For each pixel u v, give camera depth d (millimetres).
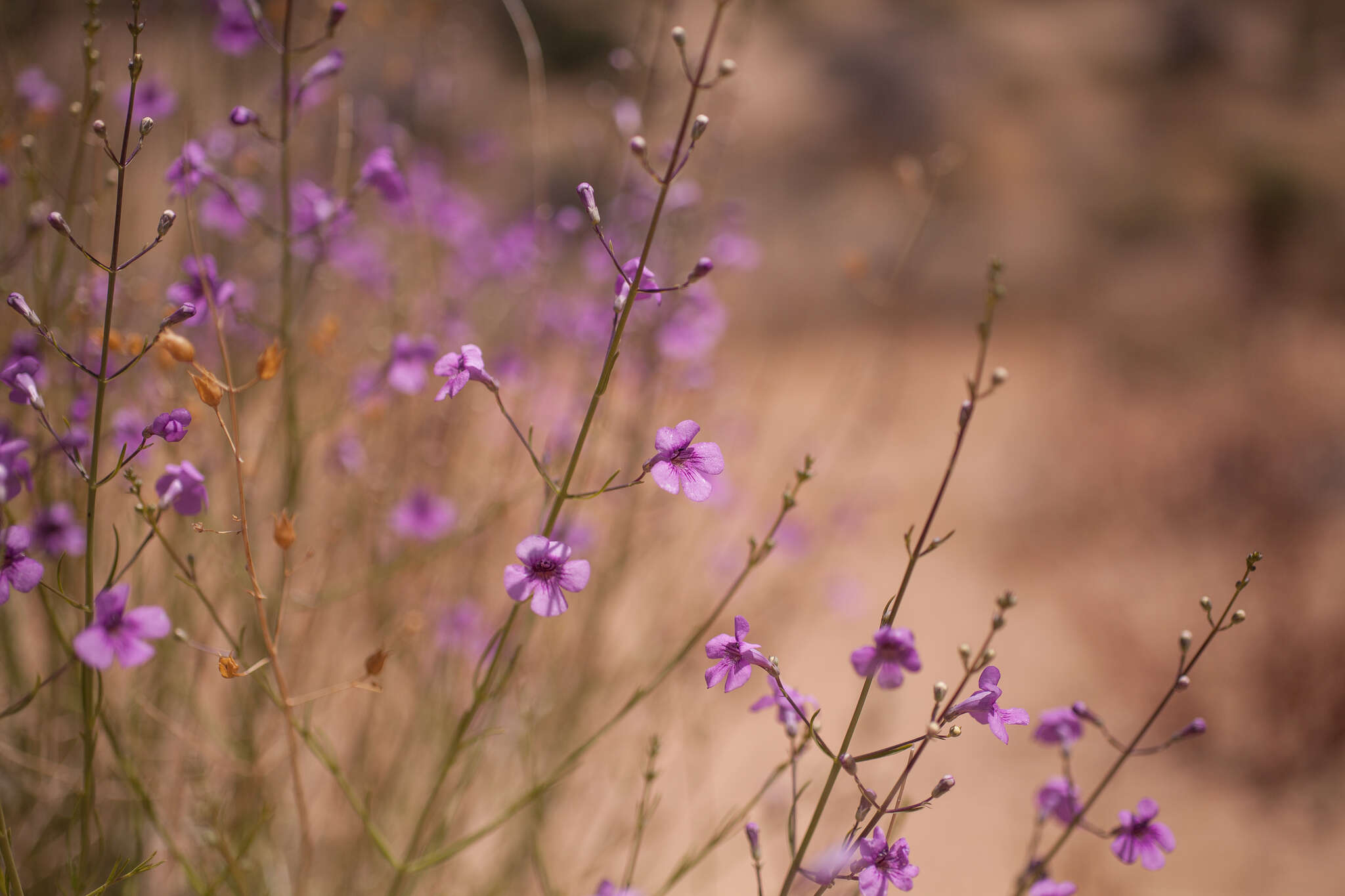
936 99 13211
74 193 2326
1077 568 6789
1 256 2691
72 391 2471
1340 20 14914
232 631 3051
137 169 4023
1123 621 6145
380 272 3949
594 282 3951
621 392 3955
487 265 4496
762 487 5980
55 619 1841
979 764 4848
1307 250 12344
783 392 7984
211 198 3125
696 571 4793
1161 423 8273
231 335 3117
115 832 2801
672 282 3355
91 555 1689
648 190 3557
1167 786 4938
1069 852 4320
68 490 2371
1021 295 11578
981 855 4277
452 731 2992
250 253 3461
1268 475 7250
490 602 3680
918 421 8508
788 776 3809
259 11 2408
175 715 2879
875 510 5832
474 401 3588
